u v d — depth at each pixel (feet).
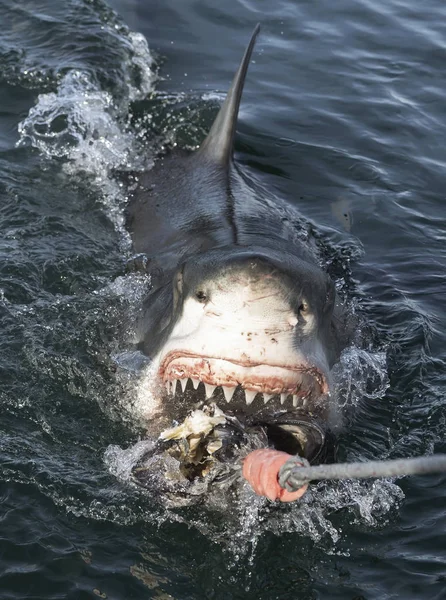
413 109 36.17
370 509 19.29
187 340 17.80
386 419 21.65
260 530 18.65
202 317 17.65
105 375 21.89
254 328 17.31
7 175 30.07
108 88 35.19
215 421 18.35
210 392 17.87
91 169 30.71
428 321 25.38
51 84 34.83
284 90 36.86
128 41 38.22
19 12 38.73
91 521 18.71
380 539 18.72
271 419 18.52
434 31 41.27
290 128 34.63
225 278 17.43
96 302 24.47
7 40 36.86
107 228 28.07
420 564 18.17
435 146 34.19
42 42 37.09
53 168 30.71
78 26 38.32
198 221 25.63
